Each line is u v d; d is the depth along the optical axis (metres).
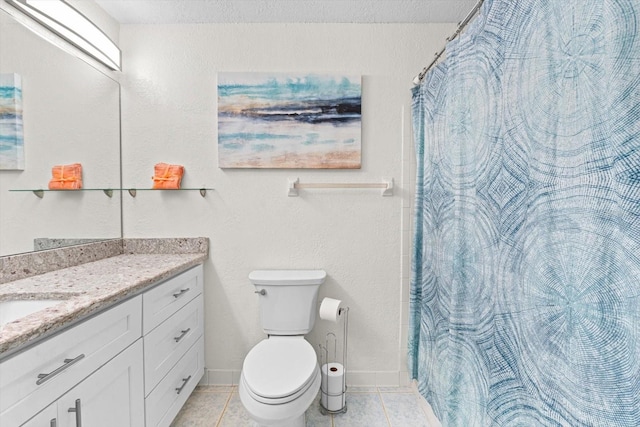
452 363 1.39
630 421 0.65
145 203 2.00
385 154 2.01
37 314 0.91
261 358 1.55
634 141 0.63
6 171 1.28
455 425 1.39
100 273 1.45
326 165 1.98
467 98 1.30
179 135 1.99
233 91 1.95
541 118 0.88
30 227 1.39
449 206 1.51
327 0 1.76
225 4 1.79
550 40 0.85
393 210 2.02
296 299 1.86
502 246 1.07
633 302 0.64
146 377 1.37
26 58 1.36
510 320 1.04
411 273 1.94
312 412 1.82
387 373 2.06
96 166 1.78
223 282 2.03
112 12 1.85
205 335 2.05
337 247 2.03
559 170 0.82
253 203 2.01
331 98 1.96
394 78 1.99
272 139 1.97
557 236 0.83
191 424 1.71
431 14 1.90
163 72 1.97
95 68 1.77
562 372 0.82
